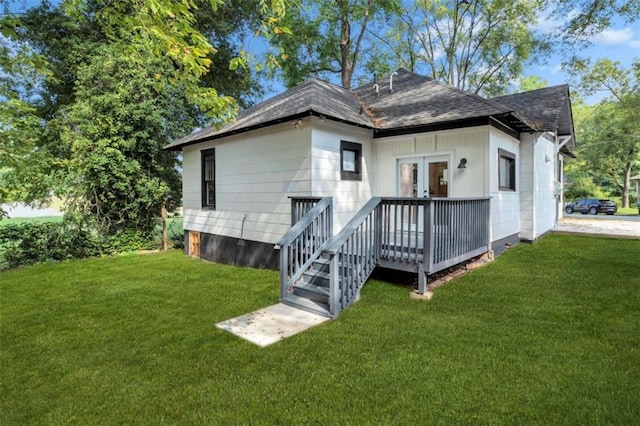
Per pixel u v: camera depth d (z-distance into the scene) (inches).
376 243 216.7
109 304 211.6
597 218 722.2
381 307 189.0
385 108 334.3
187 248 410.0
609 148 1085.1
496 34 784.9
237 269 308.2
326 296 196.4
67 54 444.1
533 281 226.5
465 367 122.8
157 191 424.5
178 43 157.9
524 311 176.4
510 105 440.5
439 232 211.2
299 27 663.8
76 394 112.8
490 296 200.5
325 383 115.2
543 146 417.4
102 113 394.9
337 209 280.7
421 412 98.7
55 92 488.7
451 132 285.3
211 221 364.2
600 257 287.0
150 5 139.8
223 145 341.4
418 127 289.3
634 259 277.9
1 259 342.3
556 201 530.6
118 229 431.5
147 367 129.7
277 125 281.6
